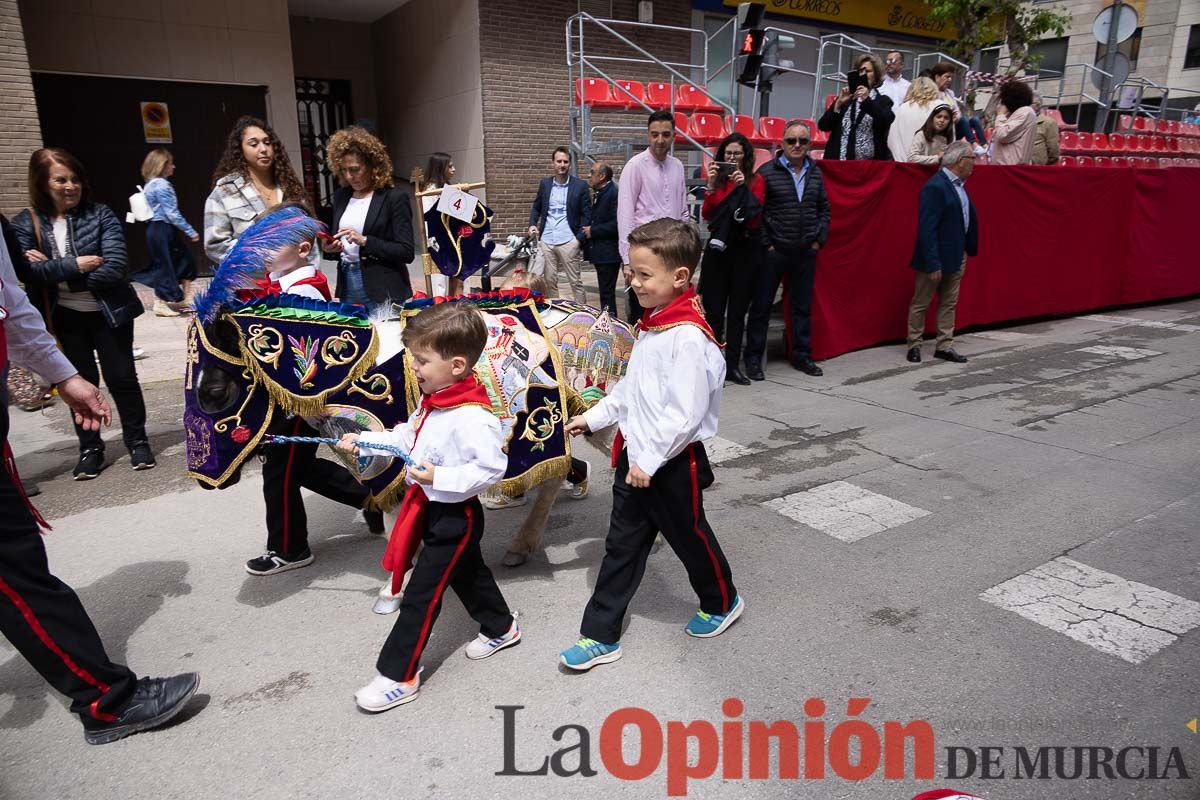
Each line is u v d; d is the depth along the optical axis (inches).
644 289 107.3
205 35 436.1
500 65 483.5
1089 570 140.2
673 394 104.3
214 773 94.9
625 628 124.3
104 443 199.0
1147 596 131.6
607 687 110.0
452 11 491.8
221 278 113.4
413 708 106.1
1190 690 108.1
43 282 168.2
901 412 232.7
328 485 141.7
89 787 93.0
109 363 182.5
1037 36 546.6
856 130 313.1
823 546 150.5
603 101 417.4
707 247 252.4
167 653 118.3
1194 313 389.7
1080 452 198.2
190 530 159.3
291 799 90.8
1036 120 381.1
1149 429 215.3
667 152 253.3
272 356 113.0
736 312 255.8
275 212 124.1
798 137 243.4
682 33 554.6
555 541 154.3
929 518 161.9
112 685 99.0
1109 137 563.5
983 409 234.5
